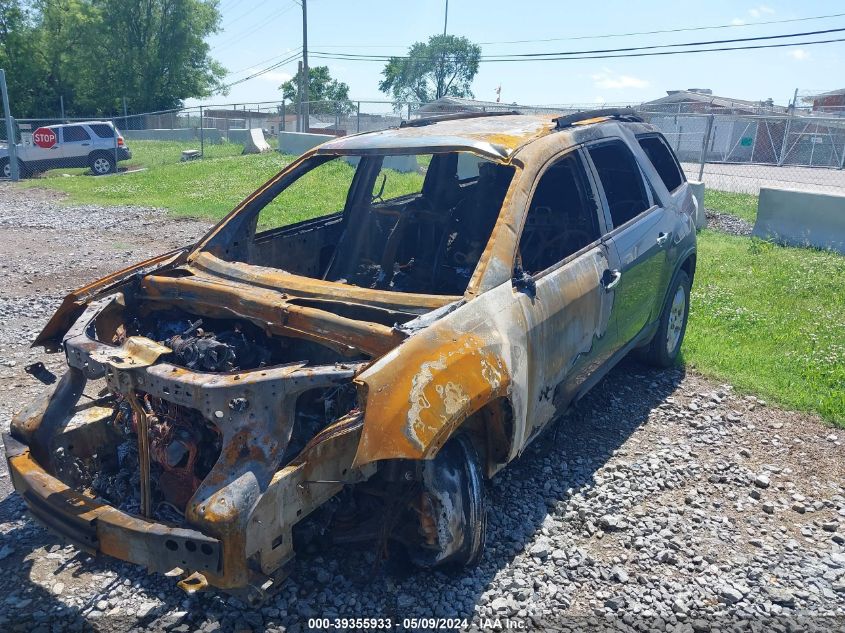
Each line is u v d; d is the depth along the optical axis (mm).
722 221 13289
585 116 4902
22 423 3467
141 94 49781
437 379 2910
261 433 2803
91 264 9961
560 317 3807
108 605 3182
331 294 3471
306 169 4539
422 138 4234
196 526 2678
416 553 3281
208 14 51500
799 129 34062
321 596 3268
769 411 5352
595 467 4477
